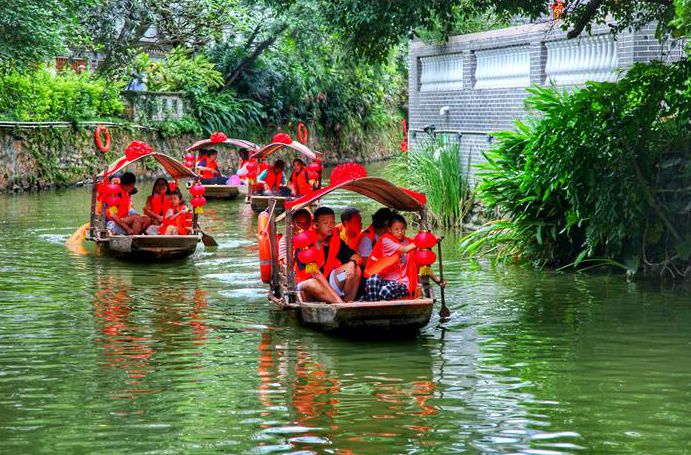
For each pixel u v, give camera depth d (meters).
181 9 31.58
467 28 19.84
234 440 6.33
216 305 10.74
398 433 6.46
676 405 7.05
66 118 29.17
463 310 10.45
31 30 22.25
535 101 12.52
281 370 8.06
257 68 38.44
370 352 8.68
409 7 14.18
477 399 7.21
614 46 14.25
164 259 14.01
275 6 17.97
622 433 6.44
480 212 16.97
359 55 15.32
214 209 21.67
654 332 9.34
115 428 6.57
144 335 9.31
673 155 12.04
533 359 8.39
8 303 10.80
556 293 11.30
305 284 9.60
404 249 9.57
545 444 6.23
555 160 11.96
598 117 11.66
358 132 44.72
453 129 18.73
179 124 34.16
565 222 12.90
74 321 9.91
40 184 27.22
